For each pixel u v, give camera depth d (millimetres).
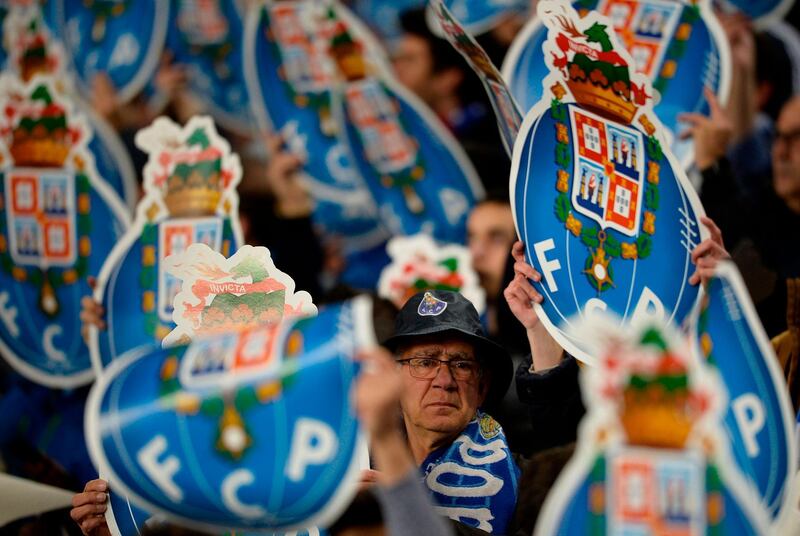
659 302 7441
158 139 9320
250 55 14805
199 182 9305
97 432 6090
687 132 10922
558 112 7418
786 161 12602
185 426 6031
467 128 14281
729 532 5336
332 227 14539
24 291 11367
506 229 13344
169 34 15141
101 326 9227
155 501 6098
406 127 14422
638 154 7543
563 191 7410
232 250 9234
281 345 6031
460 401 7789
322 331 5996
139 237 9266
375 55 14445
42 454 11844
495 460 7746
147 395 6094
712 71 10656
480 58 7660
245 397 5977
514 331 10828
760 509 5871
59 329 11289
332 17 14547
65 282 11258
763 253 11578
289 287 7426
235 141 14859
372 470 7254
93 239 11211
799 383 8609
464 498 7645
